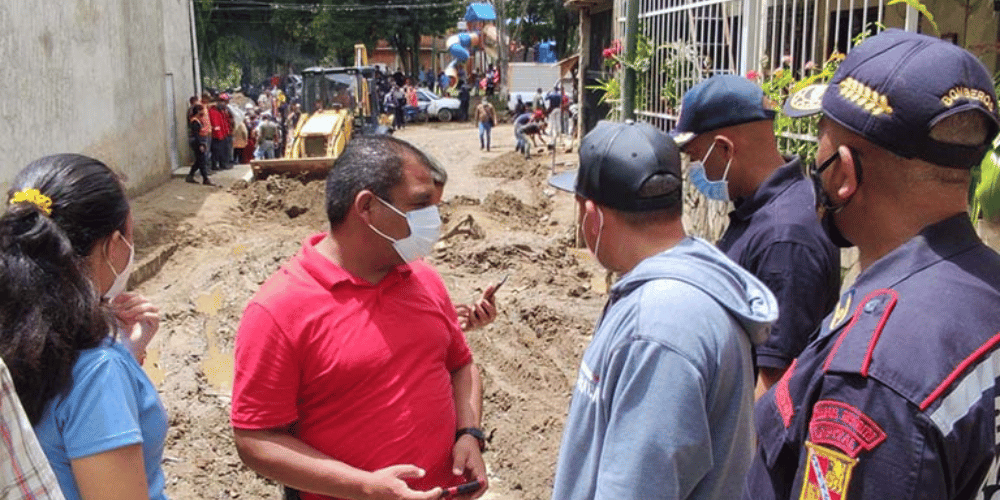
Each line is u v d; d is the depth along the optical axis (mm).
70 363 1950
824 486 1449
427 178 2627
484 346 8070
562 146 23578
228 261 11984
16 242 1938
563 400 6816
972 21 5395
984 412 1386
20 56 11438
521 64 40125
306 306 2549
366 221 2570
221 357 7996
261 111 28922
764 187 2855
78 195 2078
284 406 2545
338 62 47375
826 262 2639
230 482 5543
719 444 1848
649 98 8367
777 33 6688
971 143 1518
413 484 2656
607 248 2064
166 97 18812
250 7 45312
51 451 1940
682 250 1952
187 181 18141
